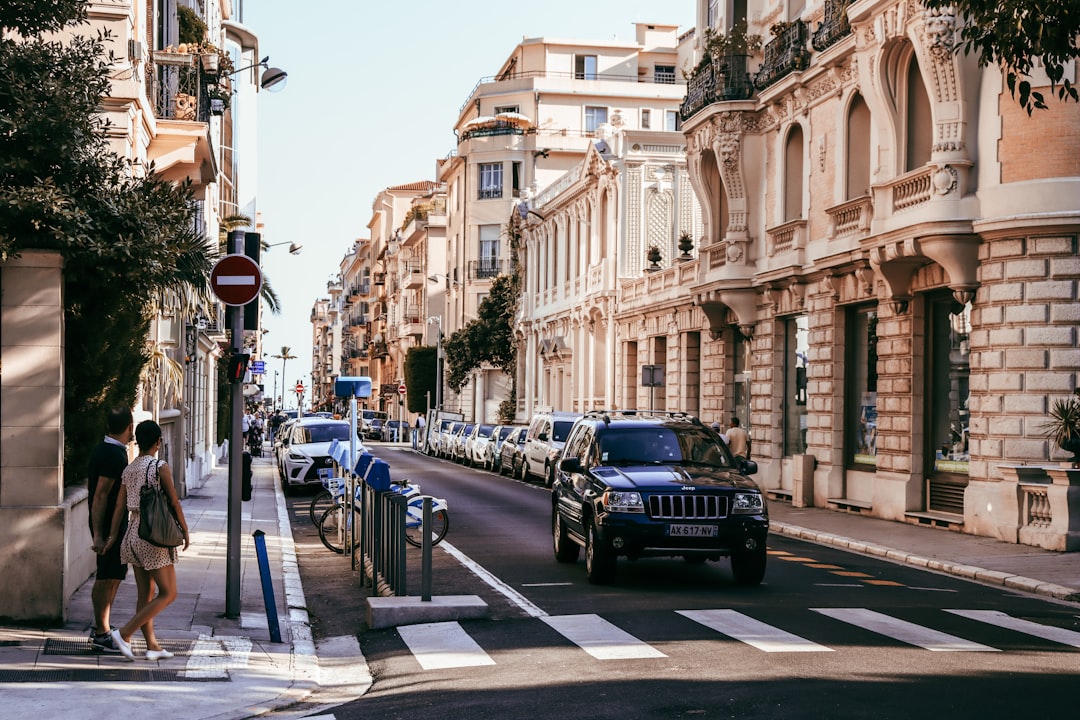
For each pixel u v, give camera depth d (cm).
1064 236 1988
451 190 8712
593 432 1602
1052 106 1995
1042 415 1994
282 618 1233
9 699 821
